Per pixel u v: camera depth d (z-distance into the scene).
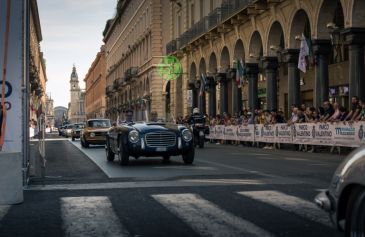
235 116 30.48
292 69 27.52
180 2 50.09
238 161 16.55
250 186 10.02
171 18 53.81
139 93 70.12
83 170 14.29
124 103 83.69
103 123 30.86
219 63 38.72
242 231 6.19
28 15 11.59
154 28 58.94
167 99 58.59
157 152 15.12
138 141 15.09
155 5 59.03
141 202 8.38
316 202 4.83
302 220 6.76
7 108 10.20
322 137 20.41
